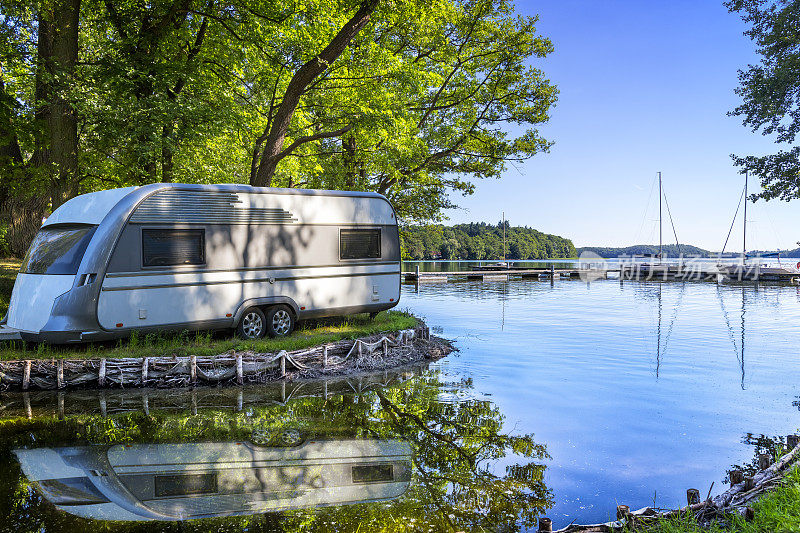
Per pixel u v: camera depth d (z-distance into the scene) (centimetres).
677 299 2531
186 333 937
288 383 864
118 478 478
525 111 2159
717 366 1023
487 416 691
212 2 1373
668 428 648
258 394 792
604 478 495
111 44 1310
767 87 2050
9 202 1420
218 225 946
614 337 1377
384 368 988
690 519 371
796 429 645
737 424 663
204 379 838
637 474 506
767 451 569
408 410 716
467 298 2525
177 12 1302
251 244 984
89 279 825
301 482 472
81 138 1390
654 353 1156
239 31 1452
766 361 1071
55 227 920
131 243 861
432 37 1939
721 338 1366
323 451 556
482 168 2180
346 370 948
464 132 2122
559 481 487
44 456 533
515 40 2036
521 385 864
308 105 1675
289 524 393
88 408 708
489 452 561
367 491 456
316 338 985
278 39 1452
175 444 573
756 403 760
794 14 1973
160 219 888
